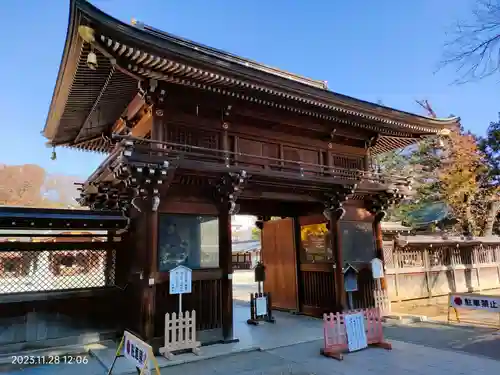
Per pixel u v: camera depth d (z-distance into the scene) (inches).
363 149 538.6
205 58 322.7
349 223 504.7
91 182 452.1
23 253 347.3
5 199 1877.5
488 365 288.4
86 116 463.5
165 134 364.5
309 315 519.2
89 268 377.1
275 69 553.9
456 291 728.3
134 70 313.1
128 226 386.3
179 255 358.6
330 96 423.2
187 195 369.7
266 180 404.5
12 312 335.0
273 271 593.6
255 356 327.0
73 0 244.2
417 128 525.7
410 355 320.8
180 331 331.3
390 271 644.1
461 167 963.3
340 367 289.4
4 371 289.1
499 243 827.4
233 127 418.0
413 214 1116.5
